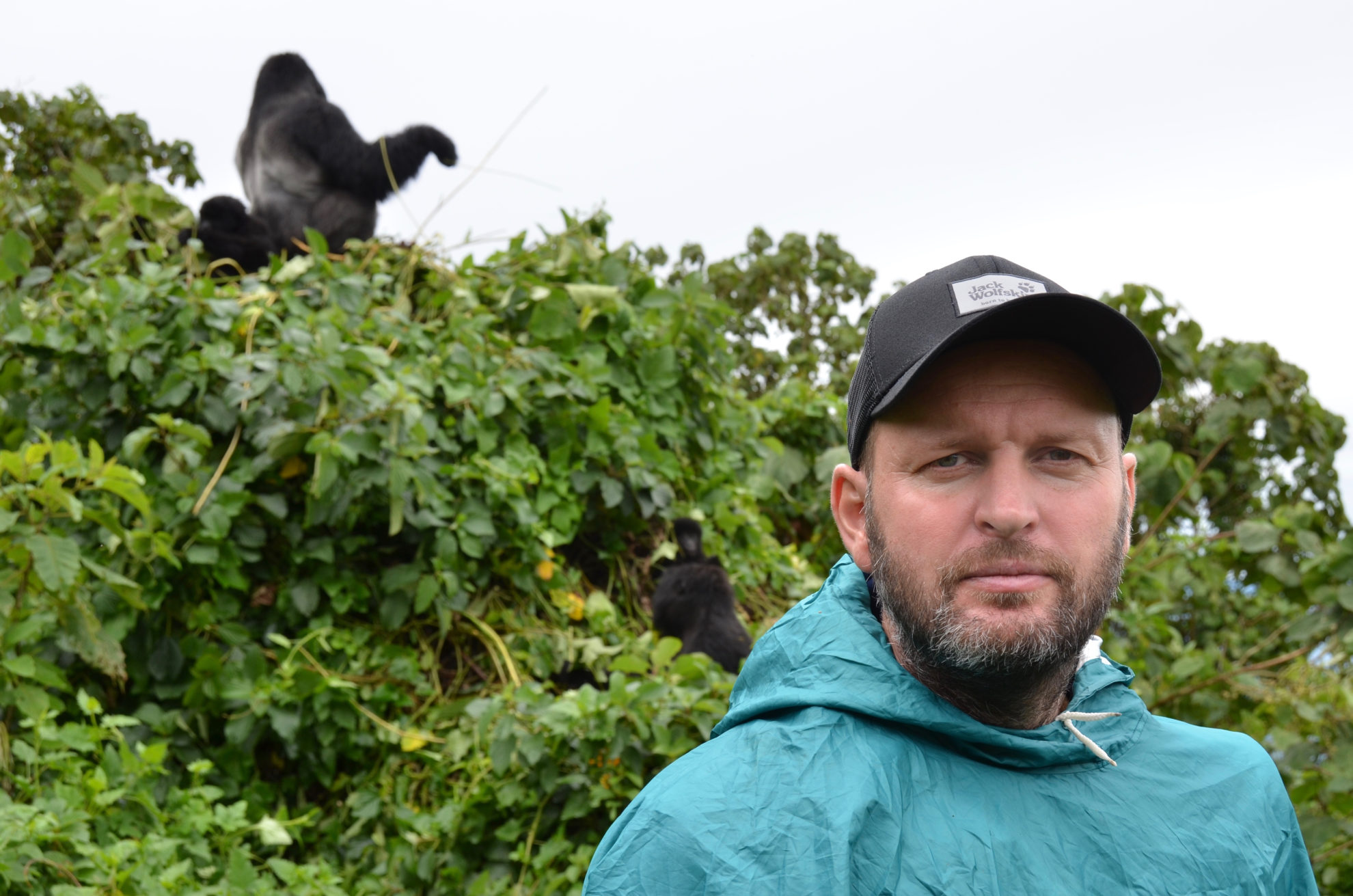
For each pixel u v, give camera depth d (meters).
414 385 4.64
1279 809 1.42
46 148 9.11
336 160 7.32
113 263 5.25
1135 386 1.31
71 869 2.95
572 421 5.16
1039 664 1.24
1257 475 6.99
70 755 3.36
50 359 4.62
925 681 1.34
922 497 1.27
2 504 3.52
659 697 3.73
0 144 8.80
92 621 3.67
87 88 9.46
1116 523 1.30
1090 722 1.38
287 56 8.09
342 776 4.27
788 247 9.73
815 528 6.90
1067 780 1.31
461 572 4.65
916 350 1.27
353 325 5.20
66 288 4.92
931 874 1.17
